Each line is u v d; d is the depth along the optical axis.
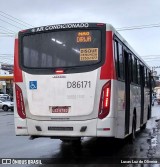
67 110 9.73
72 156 10.81
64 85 9.79
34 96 10.04
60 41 10.02
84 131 9.60
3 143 13.75
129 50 12.76
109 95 9.54
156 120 26.41
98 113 9.55
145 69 18.94
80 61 9.77
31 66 10.20
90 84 9.61
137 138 15.34
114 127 9.66
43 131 9.91
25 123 10.12
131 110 13.00
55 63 9.95
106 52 9.62
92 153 11.38
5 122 25.67
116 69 10.02
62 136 9.78
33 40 10.30
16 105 10.28
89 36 9.80
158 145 13.16
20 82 10.23
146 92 19.48
